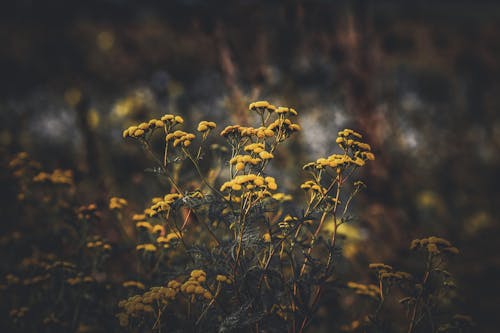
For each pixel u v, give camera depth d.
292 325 2.20
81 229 2.93
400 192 4.43
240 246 2.04
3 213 3.42
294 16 4.23
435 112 6.23
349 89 3.93
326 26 4.20
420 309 2.31
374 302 2.65
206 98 6.25
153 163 4.78
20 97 6.93
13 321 2.75
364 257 3.61
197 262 2.21
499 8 10.53
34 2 6.92
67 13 6.99
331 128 5.19
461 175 5.42
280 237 2.15
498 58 7.38
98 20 7.14
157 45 7.00
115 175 4.52
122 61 7.09
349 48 3.99
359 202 3.88
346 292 3.37
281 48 4.62
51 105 6.73
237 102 3.81
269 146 2.16
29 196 3.45
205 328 2.10
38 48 7.08
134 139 2.23
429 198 4.87
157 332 2.23
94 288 2.69
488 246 4.32
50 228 3.39
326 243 2.21
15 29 7.39
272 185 1.98
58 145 5.94
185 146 2.10
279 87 4.89
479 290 3.73
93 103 6.16
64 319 2.74
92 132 4.34
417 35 8.28
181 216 2.99
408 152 5.35
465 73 7.27
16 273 3.12
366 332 2.51
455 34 8.43
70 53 7.02
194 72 6.71
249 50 4.09
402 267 3.52
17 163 3.24
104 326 2.61
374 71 4.02
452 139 5.78
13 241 3.19
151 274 2.70
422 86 6.98
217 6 4.04
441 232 4.59
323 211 2.18
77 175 3.70
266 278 2.18
